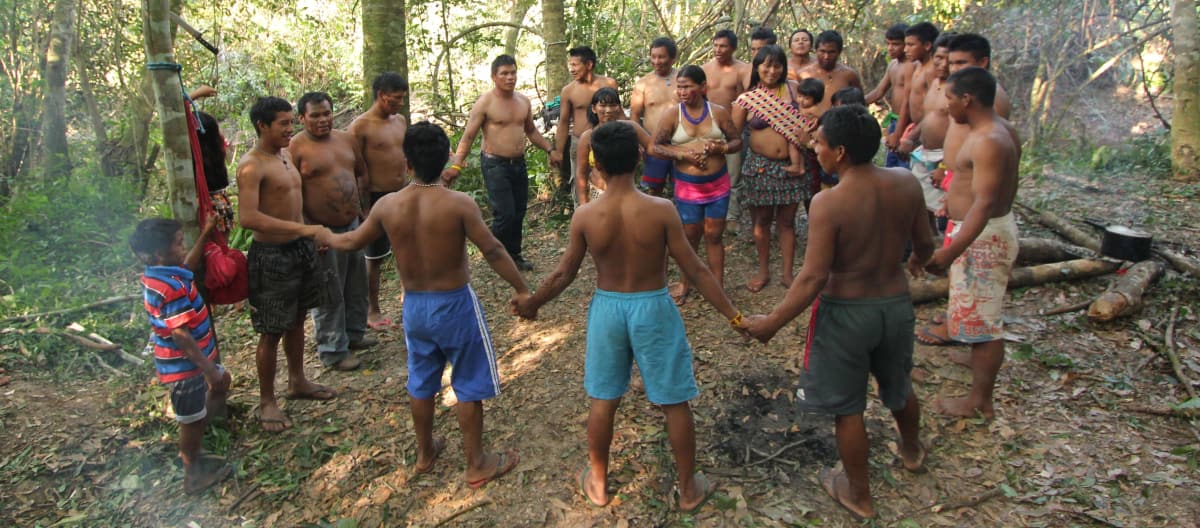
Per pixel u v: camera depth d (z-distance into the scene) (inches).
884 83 241.1
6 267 241.9
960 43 161.2
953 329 144.9
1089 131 391.9
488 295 221.0
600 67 327.6
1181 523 116.1
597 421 121.2
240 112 513.3
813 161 199.5
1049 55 406.9
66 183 314.5
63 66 322.3
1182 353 165.5
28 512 130.6
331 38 552.4
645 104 225.9
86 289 237.5
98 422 158.1
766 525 120.2
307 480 137.9
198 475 135.3
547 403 159.3
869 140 107.8
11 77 339.3
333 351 176.1
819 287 111.0
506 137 223.8
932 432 142.3
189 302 126.2
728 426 148.4
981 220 128.3
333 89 546.9
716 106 189.9
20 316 203.6
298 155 167.2
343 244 134.4
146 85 340.8
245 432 152.7
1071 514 119.6
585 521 123.6
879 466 133.5
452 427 152.3
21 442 149.5
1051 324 183.3
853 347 113.4
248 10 524.1
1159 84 423.5
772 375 166.1
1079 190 305.3
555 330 194.7
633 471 135.1
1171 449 134.3
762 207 204.4
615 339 117.6
